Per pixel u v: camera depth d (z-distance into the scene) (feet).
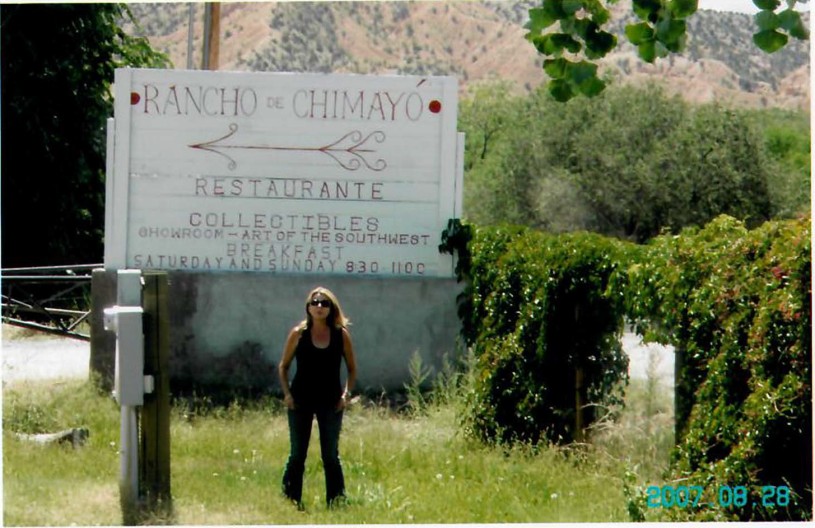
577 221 157.99
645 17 21.24
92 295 46.65
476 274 40.42
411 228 47.98
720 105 159.12
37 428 38.37
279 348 47.50
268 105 47.80
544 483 32.48
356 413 42.34
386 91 47.83
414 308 47.50
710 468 26.81
